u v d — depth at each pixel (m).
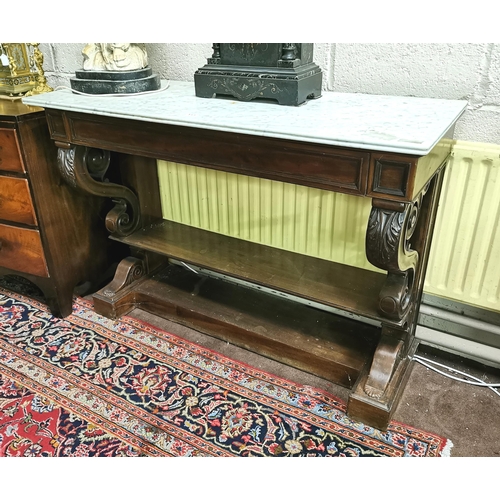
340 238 1.63
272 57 1.34
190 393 1.53
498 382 1.57
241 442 1.36
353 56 1.51
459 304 1.66
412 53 1.43
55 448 1.35
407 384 1.56
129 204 1.85
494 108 1.38
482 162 1.36
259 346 1.69
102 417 1.44
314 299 1.46
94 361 1.66
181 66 1.83
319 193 1.59
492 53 1.33
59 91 1.65
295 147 1.14
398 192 1.06
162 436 1.38
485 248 1.45
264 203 1.73
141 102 1.44
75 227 1.87
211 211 1.89
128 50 1.56
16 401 1.50
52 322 1.87
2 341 1.76
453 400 1.50
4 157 1.65
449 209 1.46
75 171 1.58
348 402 1.41
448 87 1.42
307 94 1.38
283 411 1.46
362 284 1.52
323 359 1.55
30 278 1.86
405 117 1.21
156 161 1.91
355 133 1.07
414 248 1.38
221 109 1.32
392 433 1.38
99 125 1.45
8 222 1.79
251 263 1.66
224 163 1.28
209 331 1.79
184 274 2.05
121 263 1.94
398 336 1.46
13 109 1.63
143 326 1.85
